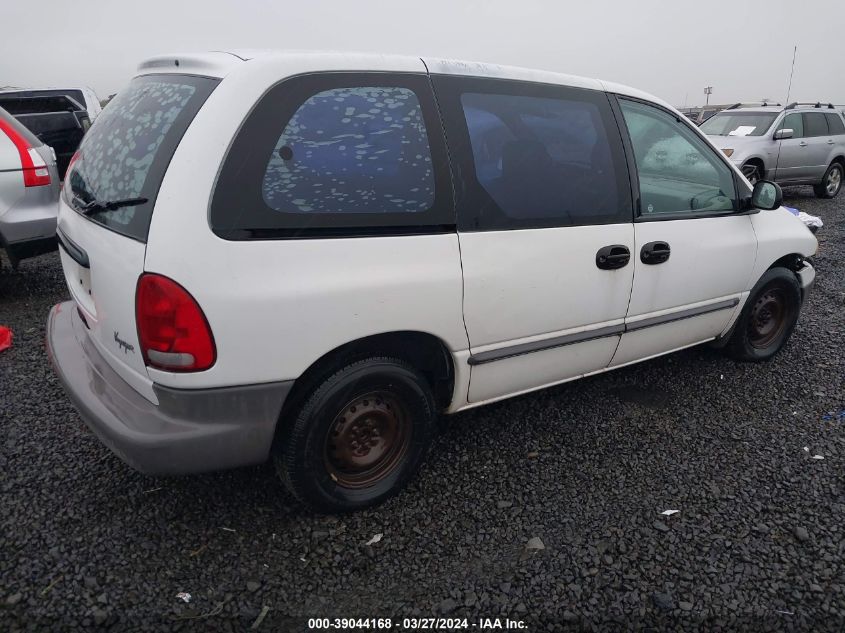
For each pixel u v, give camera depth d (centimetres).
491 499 282
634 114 334
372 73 246
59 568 232
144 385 226
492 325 277
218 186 213
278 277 221
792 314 432
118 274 222
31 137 530
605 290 312
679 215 344
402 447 275
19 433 319
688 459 317
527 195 283
